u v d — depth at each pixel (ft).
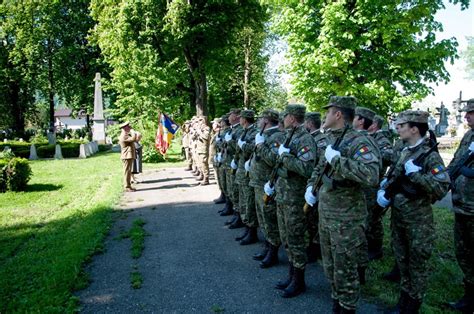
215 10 65.26
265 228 16.51
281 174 13.97
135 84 55.52
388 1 26.48
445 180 11.18
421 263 11.77
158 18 63.52
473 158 12.51
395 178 12.40
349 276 11.18
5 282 15.29
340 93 27.25
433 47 27.25
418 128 12.07
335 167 10.73
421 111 12.08
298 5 28.78
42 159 64.80
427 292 13.82
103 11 70.69
